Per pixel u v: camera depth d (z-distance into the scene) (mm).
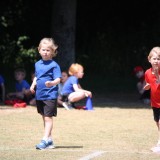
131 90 58562
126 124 30562
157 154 20859
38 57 64500
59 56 53219
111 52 67812
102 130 27891
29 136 25422
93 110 38250
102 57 67562
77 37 67875
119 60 67375
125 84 61969
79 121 31562
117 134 26531
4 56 64188
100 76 65312
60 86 39375
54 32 53812
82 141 24266
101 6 67625
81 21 67812
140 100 47062
